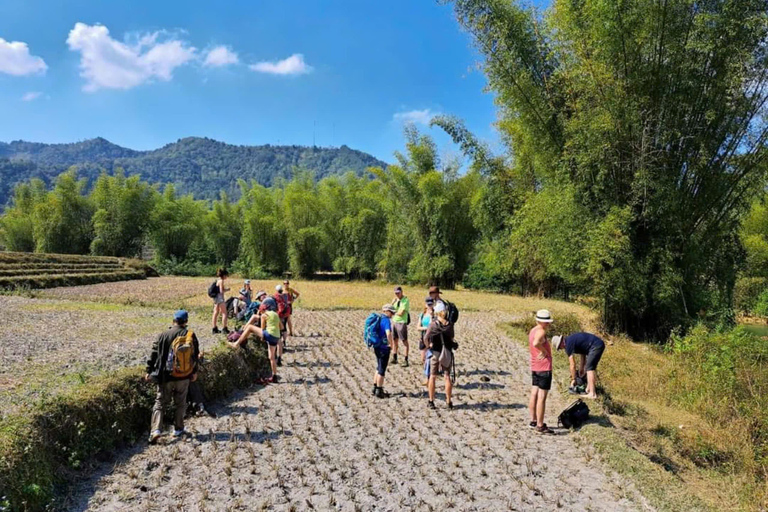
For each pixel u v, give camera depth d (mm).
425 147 36438
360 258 41719
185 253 49969
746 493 6207
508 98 16969
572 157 15805
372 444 7031
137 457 6422
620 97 14539
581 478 6188
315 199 44812
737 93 14242
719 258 17531
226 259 52031
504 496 5664
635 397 10117
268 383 10109
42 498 5066
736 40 13727
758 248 25281
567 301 29125
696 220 15969
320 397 9188
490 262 31812
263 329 10273
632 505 5539
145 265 39156
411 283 38875
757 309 25375
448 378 8688
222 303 13125
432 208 34688
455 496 5637
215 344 11016
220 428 7504
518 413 8594
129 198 44969
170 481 5801
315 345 13883
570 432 7672
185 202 52094
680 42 14344
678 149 15258
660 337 16891
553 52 16141
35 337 11367
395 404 8875
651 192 14906
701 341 11953
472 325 18766
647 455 7090
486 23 15883
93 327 13148
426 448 6973
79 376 7559
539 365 7688
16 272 25859
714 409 9039
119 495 5426
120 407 6961
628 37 14242
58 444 5809
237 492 5559
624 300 16109
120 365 8820
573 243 15945
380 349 9195
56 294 21500
